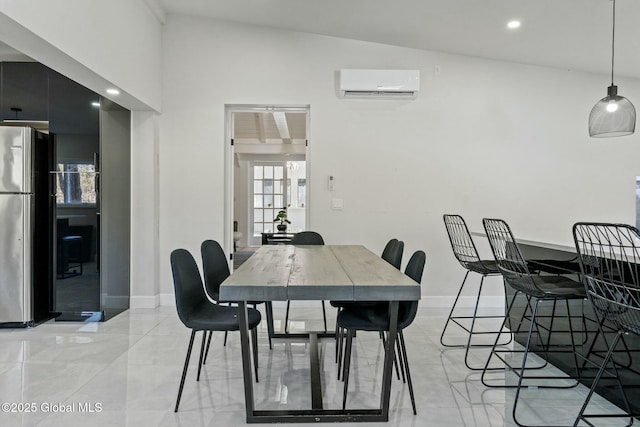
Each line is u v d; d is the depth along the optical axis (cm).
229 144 438
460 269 434
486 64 434
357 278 191
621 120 299
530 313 296
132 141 409
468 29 370
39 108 397
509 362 276
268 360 277
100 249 392
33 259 356
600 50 384
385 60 428
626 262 185
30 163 354
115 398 219
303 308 423
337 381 245
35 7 224
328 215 430
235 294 174
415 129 432
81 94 393
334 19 384
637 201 446
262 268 220
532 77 435
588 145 440
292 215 1014
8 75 396
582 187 440
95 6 289
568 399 222
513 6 321
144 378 245
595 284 191
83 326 350
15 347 298
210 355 284
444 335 334
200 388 232
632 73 429
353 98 429
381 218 432
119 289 409
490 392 230
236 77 423
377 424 196
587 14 320
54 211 389
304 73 426
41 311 370
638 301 174
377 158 430
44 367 261
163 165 423
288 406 212
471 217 436
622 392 199
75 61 267
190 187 424
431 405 215
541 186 439
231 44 423
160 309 407
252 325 220
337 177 429
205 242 282
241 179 1000
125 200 410
